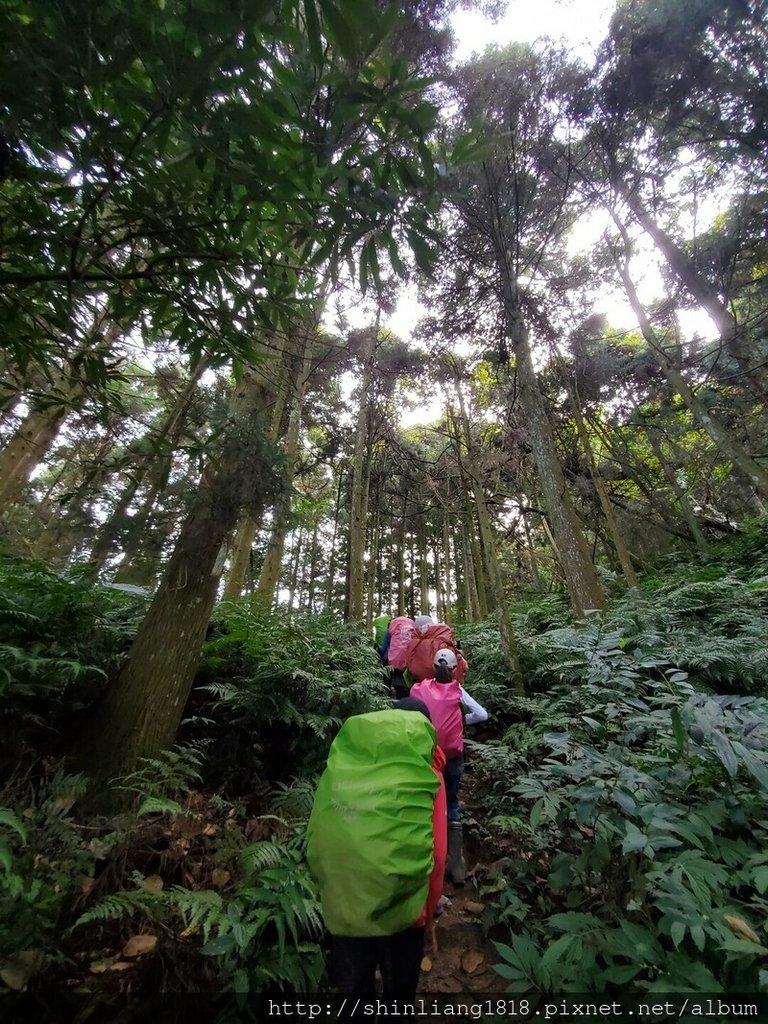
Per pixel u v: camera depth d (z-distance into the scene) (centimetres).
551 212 884
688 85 702
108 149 142
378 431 1089
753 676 385
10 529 514
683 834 165
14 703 248
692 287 853
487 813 312
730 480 1146
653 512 1184
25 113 127
